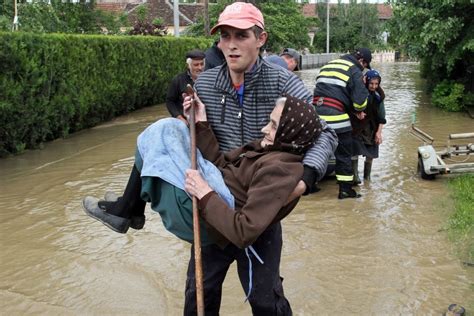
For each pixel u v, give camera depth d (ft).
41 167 29.84
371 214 21.93
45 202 23.72
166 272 16.76
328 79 23.62
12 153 32.58
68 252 18.30
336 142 11.17
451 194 23.84
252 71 10.90
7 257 17.93
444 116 47.34
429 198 23.81
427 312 14.23
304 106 10.25
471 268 16.74
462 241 18.72
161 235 19.85
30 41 32.22
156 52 56.49
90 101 41.14
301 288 15.62
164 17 149.79
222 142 11.37
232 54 10.70
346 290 15.48
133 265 17.26
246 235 9.52
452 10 46.16
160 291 15.58
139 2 161.17
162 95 60.70
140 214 11.66
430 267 16.87
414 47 50.80
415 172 28.30
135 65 50.52
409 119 45.60
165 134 10.66
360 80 23.32
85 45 39.68
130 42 49.08
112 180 27.22
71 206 23.16
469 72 51.08
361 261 17.40
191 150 10.44
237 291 15.49
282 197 9.67
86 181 27.04
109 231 20.25
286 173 9.79
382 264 17.15
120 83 47.26
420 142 35.76
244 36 10.62
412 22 48.75
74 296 15.31
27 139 33.86
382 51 209.36
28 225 20.90
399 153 32.78
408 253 17.95
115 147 35.45
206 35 99.25
